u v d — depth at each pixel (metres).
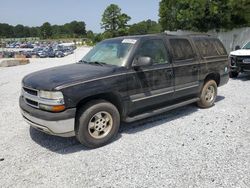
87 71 4.53
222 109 6.53
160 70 5.21
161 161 3.92
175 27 24.20
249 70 10.48
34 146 4.53
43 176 3.57
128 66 4.75
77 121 4.23
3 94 8.90
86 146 4.38
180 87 5.69
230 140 4.64
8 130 5.31
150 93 5.09
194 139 4.71
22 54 40.50
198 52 6.19
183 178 3.46
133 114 5.02
